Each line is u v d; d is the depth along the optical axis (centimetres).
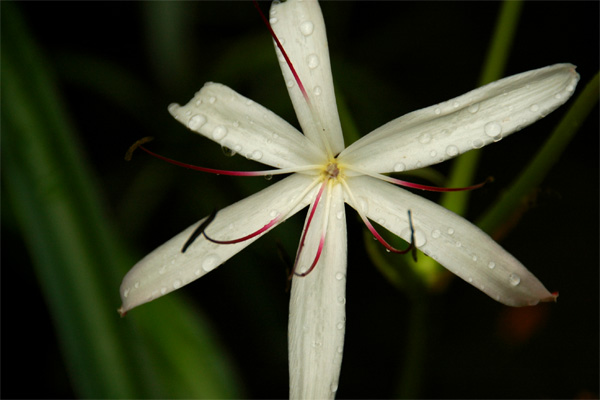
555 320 69
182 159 67
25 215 54
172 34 64
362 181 50
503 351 69
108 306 54
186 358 56
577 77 47
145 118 67
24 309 63
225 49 69
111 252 55
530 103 47
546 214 72
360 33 73
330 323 49
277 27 50
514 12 56
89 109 68
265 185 65
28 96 55
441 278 55
